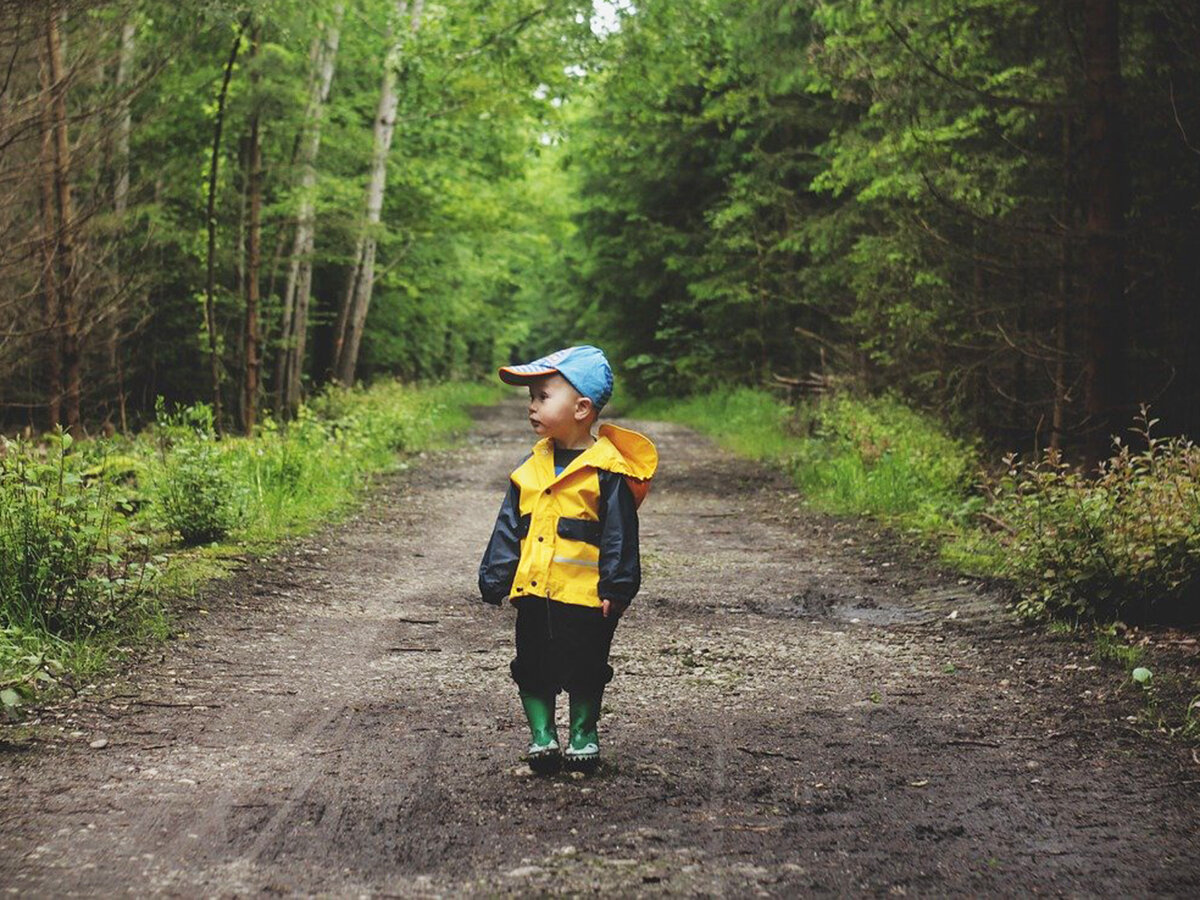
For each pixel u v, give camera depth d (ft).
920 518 36.22
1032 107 33.81
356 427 53.57
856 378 62.85
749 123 86.79
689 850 11.82
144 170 56.29
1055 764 14.80
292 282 72.33
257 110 58.65
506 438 76.48
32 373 52.13
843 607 25.63
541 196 101.91
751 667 20.17
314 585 27.02
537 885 10.89
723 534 36.96
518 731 16.16
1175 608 21.91
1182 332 36.37
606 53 62.13
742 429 73.56
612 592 13.56
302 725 16.30
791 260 85.61
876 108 39.58
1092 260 32.86
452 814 12.80
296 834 12.14
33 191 44.19
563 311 155.94
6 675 16.48
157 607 22.11
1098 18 32.42
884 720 16.94
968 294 41.09
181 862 11.32
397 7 70.08
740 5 58.54
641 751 15.29
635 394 118.42
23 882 10.68
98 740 15.21
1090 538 22.52
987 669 19.86
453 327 135.74
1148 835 12.35
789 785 13.98
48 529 20.53
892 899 10.68
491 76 69.26
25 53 38.40
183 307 69.56
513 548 14.02
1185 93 34.19
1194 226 33.96
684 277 105.29
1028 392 44.37
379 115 73.51
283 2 53.31
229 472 34.30
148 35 49.88
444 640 22.11
